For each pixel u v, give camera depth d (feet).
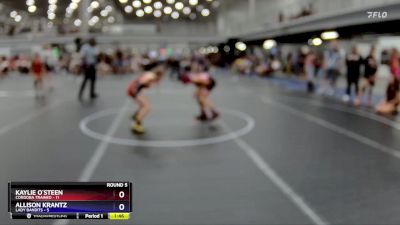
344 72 74.33
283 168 19.85
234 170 19.45
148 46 143.54
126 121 33.58
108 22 158.30
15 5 68.03
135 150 23.38
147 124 32.37
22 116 34.96
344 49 73.97
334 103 46.16
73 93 54.75
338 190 16.61
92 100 47.62
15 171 18.85
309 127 31.17
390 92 37.55
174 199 15.48
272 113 38.50
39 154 22.08
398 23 44.55
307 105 44.37
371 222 13.50
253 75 101.30
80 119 34.14
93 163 20.47
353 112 39.11
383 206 14.89
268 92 58.85
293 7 83.10
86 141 25.64
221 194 16.10
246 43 116.06
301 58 82.43
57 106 41.86
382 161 21.21
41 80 53.42
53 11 89.97
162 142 25.62
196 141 25.96
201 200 15.40
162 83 76.69
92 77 48.55
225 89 63.26
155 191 16.37
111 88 63.57
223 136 27.71
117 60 104.58
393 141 26.22
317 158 21.80
